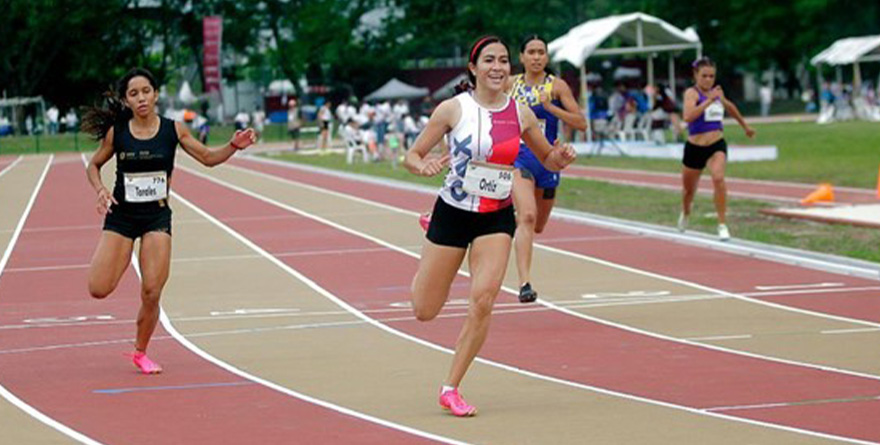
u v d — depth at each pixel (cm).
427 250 1141
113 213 1338
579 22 10956
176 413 1163
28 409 1191
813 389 1218
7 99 9894
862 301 1747
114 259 1338
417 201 3625
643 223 2809
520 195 1655
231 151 1352
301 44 11019
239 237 2758
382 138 6091
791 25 10744
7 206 3725
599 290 1912
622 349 1447
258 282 2081
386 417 1138
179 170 5425
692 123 2386
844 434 1040
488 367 1361
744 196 3544
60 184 4653
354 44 11194
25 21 10006
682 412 1134
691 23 10838
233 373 1348
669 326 1593
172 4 10788
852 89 9394
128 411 1175
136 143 1331
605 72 9894
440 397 1146
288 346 1506
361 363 1397
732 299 1798
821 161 4862
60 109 11038
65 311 1819
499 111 1130
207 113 10481
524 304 1789
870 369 1310
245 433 1081
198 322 1694
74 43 10338
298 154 7019
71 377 1341
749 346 1448
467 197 1122
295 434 1076
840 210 2925
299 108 10519
